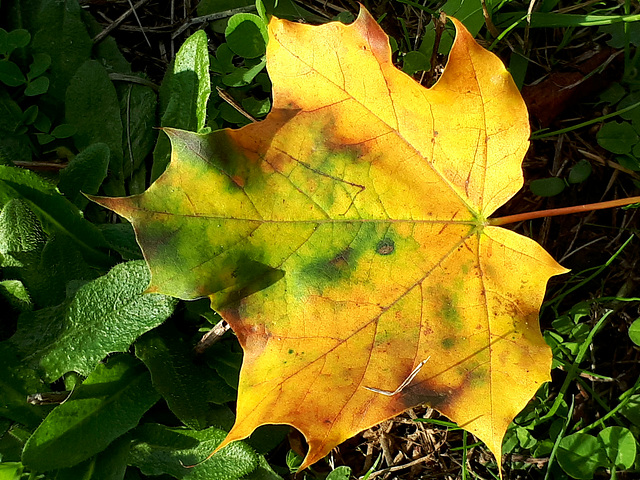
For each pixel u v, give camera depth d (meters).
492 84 0.16
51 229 0.23
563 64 0.25
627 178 0.25
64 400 0.21
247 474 0.22
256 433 0.23
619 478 0.23
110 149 0.26
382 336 0.17
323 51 0.16
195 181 0.16
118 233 0.24
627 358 0.24
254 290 0.17
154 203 0.16
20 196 0.22
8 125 0.25
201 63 0.24
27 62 0.26
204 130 0.24
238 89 0.25
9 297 0.22
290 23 0.16
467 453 0.24
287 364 0.17
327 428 0.17
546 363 0.17
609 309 0.24
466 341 0.17
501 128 0.17
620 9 0.25
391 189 0.17
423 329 0.17
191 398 0.22
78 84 0.26
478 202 0.17
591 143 0.25
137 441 0.22
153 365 0.21
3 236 0.22
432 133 0.17
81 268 0.23
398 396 0.17
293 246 0.17
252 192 0.17
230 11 0.26
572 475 0.22
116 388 0.22
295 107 0.17
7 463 0.21
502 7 0.26
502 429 0.17
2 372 0.21
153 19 0.28
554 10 0.26
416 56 0.24
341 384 0.17
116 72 0.27
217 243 0.16
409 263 0.17
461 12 0.24
